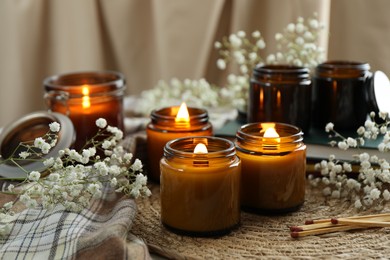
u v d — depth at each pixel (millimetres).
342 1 1098
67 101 835
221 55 1198
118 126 864
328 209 754
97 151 838
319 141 817
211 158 686
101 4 1208
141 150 858
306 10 1088
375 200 766
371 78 845
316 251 670
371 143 801
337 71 859
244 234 703
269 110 832
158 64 1196
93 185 686
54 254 659
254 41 1165
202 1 1146
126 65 1220
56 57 1224
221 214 693
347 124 858
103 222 701
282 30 1123
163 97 1077
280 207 736
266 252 669
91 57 1206
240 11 1138
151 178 830
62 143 777
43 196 689
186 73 1175
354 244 680
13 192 727
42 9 1216
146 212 755
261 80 836
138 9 1201
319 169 811
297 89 824
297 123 831
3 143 818
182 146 722
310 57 946
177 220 699
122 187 715
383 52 1074
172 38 1164
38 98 1258
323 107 867
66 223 685
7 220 707
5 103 1212
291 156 729
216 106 1065
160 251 681
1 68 1202
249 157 734
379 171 748
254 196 739
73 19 1202
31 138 810
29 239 678
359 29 1085
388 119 837
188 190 688
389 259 655
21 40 1200
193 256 664
